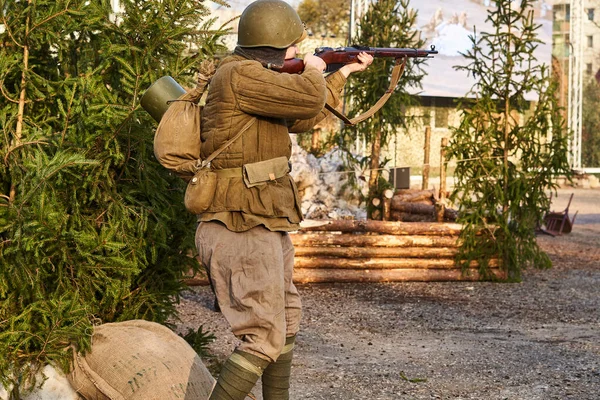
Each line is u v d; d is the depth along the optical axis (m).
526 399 5.40
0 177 4.33
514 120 10.56
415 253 10.21
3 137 4.27
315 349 6.73
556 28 29.12
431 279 10.17
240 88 3.42
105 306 4.57
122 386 4.10
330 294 9.23
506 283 10.22
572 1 25.70
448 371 6.10
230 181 3.51
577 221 17.64
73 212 4.30
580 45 25.91
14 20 4.33
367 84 11.73
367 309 8.49
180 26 4.67
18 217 3.97
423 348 6.87
